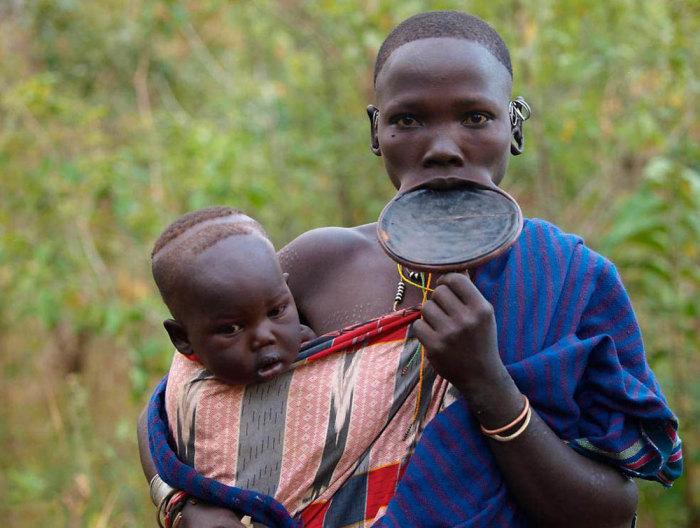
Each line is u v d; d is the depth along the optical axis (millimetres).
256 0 7613
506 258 2061
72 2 7277
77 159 5996
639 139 5746
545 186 6062
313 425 2057
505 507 1966
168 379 2221
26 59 7242
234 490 2039
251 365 2025
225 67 7984
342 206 7492
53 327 6449
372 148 2230
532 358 1952
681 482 5555
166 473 2125
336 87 7676
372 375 2053
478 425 1959
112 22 7336
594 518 1957
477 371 1865
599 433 1982
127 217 5984
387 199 7379
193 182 5785
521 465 1898
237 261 1995
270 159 7148
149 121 6375
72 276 6000
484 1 6031
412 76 1971
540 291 2014
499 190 1957
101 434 6945
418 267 1894
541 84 6070
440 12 2051
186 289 2006
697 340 5590
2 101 6305
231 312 1988
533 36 5793
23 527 6441
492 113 1977
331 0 6816
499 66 2010
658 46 5688
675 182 5301
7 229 6312
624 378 1997
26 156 6266
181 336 2113
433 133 1977
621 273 5891
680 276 5688
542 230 2094
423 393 2043
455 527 1906
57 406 7230
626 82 6078
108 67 7348
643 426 1998
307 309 2268
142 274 6527
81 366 7473
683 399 5617
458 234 1921
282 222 7207
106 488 6070
